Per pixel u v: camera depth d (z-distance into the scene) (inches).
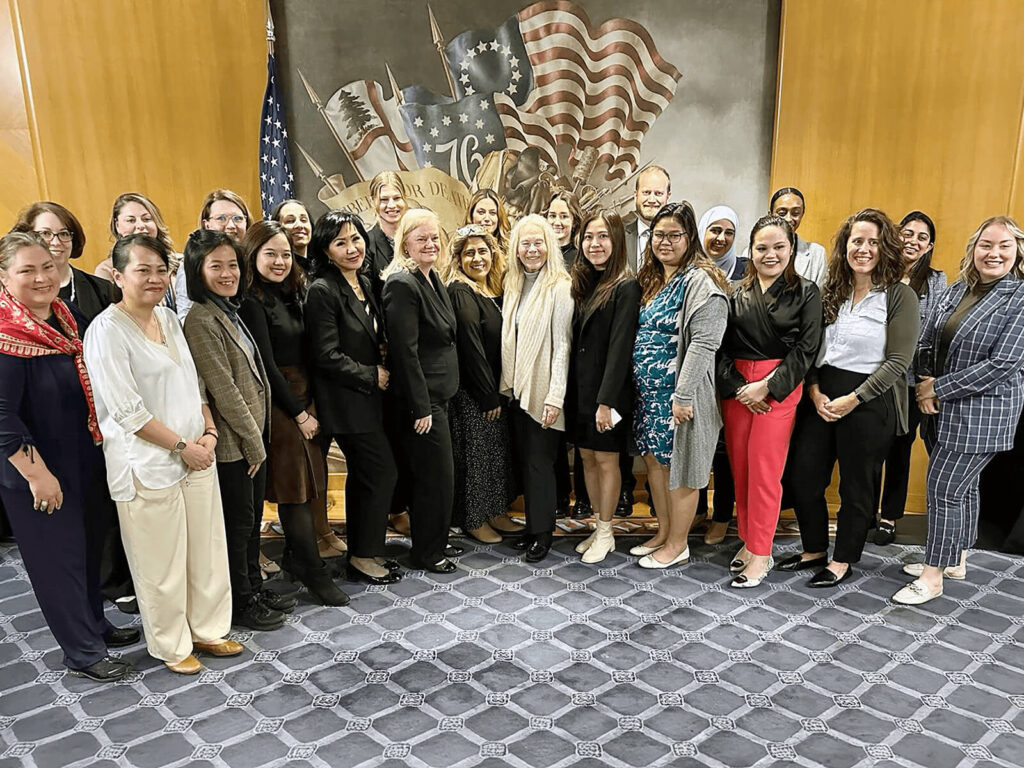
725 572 132.4
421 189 173.3
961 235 156.9
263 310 112.7
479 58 167.8
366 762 84.6
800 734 88.7
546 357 130.3
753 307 121.9
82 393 96.3
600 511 137.8
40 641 112.5
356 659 105.7
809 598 122.1
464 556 140.3
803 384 124.5
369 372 120.3
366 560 130.3
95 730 90.8
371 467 124.0
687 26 164.7
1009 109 149.4
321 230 117.4
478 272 136.3
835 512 161.5
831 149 161.2
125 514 96.2
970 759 84.1
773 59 164.9
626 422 133.1
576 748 86.6
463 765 83.9
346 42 166.9
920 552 139.9
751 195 171.2
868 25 153.9
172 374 96.6
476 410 138.1
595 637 110.7
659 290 126.6
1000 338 112.9
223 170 168.1
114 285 121.2
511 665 103.7
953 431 117.0
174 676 102.1
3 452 89.5
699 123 168.7
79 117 162.4
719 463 141.0
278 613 115.5
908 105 154.9
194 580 104.0
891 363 116.9
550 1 165.0
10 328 90.0
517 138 171.5
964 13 148.3
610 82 167.9
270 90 164.7
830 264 122.8
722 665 103.1
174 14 161.0
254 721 92.1
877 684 98.4
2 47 159.2
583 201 173.5
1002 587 125.6
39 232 97.9
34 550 95.9
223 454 105.1
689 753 85.5
